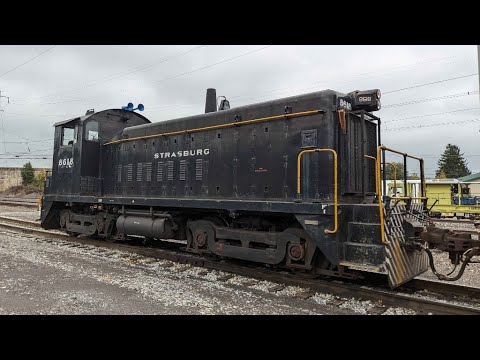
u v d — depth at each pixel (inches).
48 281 238.8
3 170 2180.1
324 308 195.0
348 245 211.3
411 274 219.3
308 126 243.3
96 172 412.2
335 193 213.8
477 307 196.1
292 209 232.5
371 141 269.1
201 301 201.5
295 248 238.2
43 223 465.4
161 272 273.6
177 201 304.3
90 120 408.8
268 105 266.4
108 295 209.5
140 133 367.2
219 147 294.7
